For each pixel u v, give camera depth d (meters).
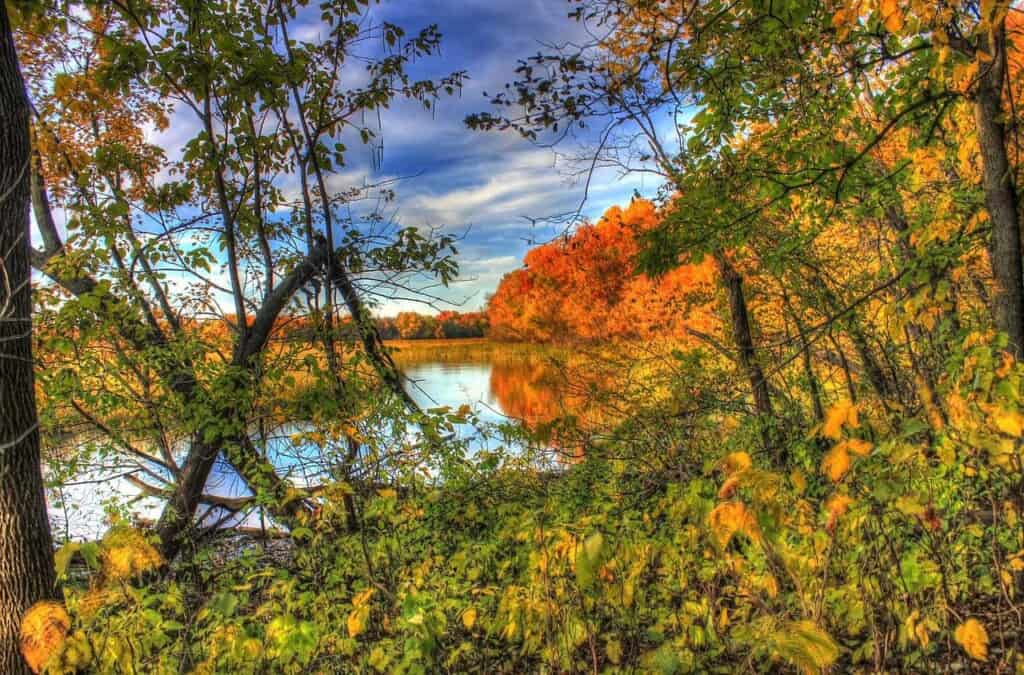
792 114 5.02
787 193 5.05
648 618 2.97
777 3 4.27
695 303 7.71
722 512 1.87
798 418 6.60
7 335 3.48
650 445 6.66
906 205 5.78
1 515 3.41
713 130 5.17
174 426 6.72
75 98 7.09
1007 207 3.71
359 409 6.23
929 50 4.09
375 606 3.57
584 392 7.29
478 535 5.94
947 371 3.16
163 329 7.66
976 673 2.54
